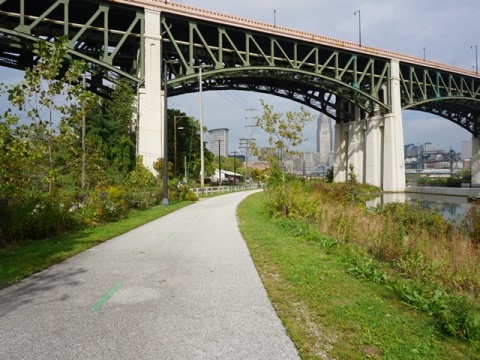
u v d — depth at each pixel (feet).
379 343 12.48
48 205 38.58
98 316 15.23
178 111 237.66
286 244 32.07
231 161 454.40
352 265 23.18
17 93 35.68
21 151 34.81
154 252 29.37
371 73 197.36
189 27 139.74
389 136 207.00
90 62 125.29
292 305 16.40
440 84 241.76
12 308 16.22
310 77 178.81
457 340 12.87
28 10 130.00
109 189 56.59
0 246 31.65
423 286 19.61
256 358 11.59
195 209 75.92
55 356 11.71
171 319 14.89
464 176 338.13
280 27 158.92
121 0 124.16
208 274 22.21
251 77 176.04
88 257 27.48
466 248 31.86
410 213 59.41
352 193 95.04
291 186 59.06
